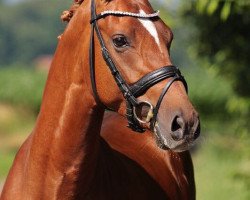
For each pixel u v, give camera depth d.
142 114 7.02
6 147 40.38
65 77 7.48
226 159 28.88
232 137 32.09
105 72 7.16
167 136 6.79
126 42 7.00
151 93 6.93
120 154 8.42
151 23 7.04
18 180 7.90
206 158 29.70
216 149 30.44
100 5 7.25
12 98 47.09
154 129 6.93
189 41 15.98
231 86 15.76
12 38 152.38
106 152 8.09
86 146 7.47
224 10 11.83
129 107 7.07
